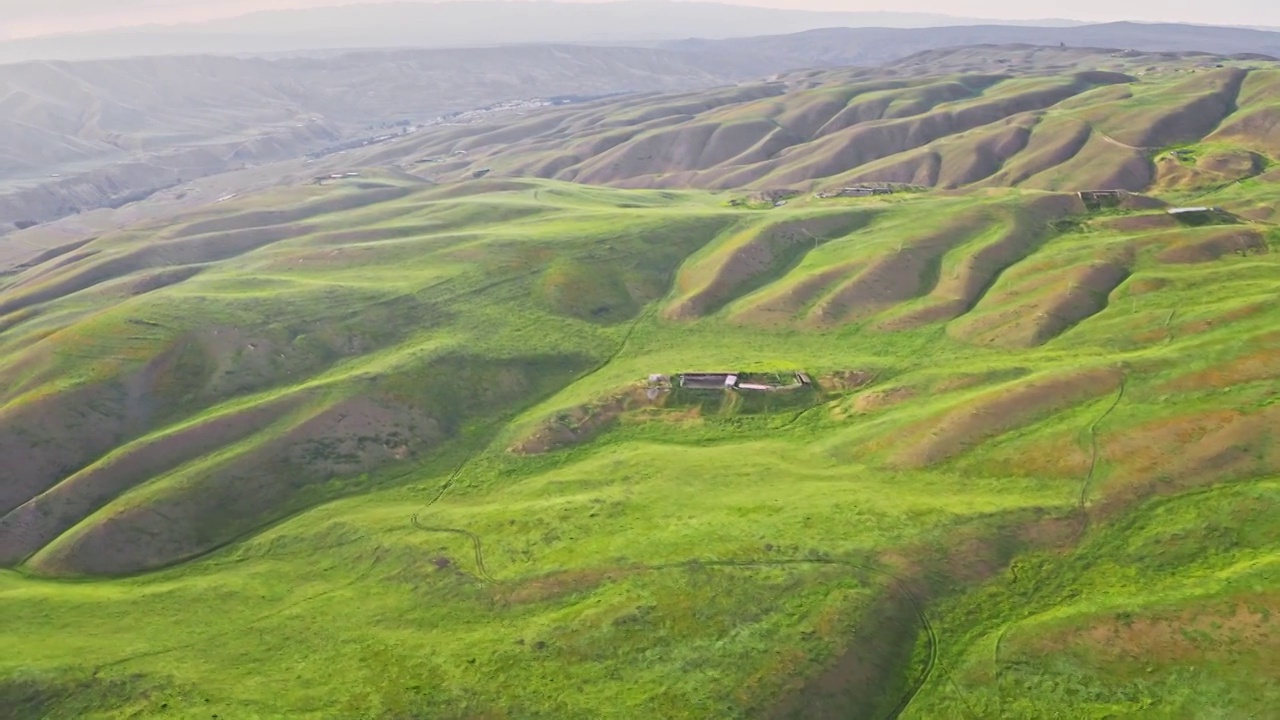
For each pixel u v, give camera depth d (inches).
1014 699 1734.7
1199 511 2101.4
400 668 1907.0
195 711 1807.3
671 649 1882.4
